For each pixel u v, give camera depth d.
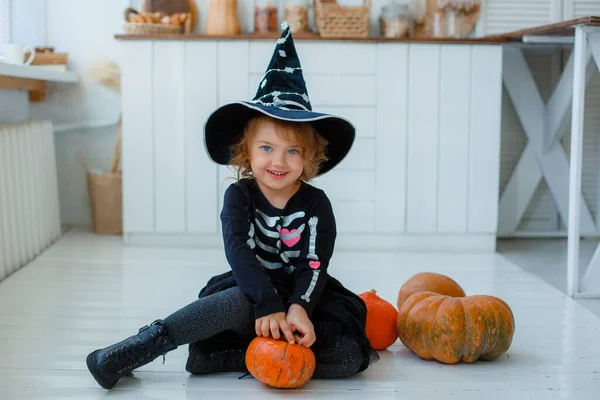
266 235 1.87
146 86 3.49
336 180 3.53
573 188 2.73
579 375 1.92
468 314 1.95
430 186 3.56
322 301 1.89
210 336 1.82
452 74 3.51
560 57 3.96
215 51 3.47
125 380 1.85
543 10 3.89
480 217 3.58
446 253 3.56
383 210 3.55
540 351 2.12
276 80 1.88
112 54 3.92
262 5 3.77
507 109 3.98
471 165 3.56
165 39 3.46
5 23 3.86
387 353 2.08
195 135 3.51
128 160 3.52
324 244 1.87
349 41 3.46
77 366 1.94
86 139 3.98
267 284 1.78
